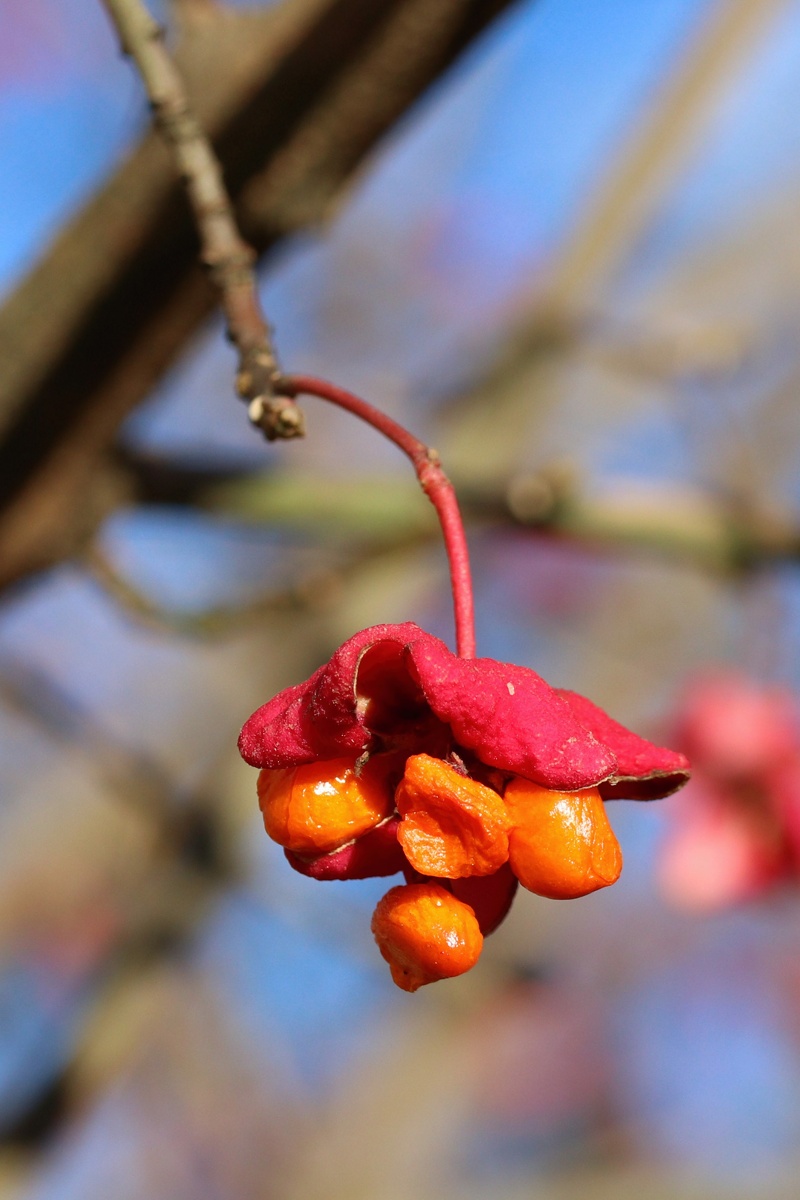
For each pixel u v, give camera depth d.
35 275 0.19
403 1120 0.39
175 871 0.27
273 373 0.17
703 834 0.27
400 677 0.15
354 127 0.18
